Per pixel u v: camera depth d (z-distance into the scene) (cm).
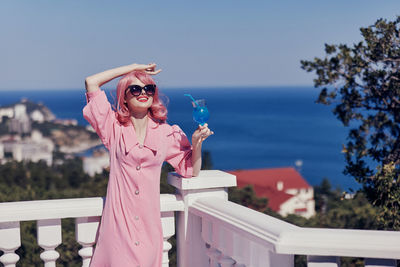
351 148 568
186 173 262
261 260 223
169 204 271
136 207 240
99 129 241
